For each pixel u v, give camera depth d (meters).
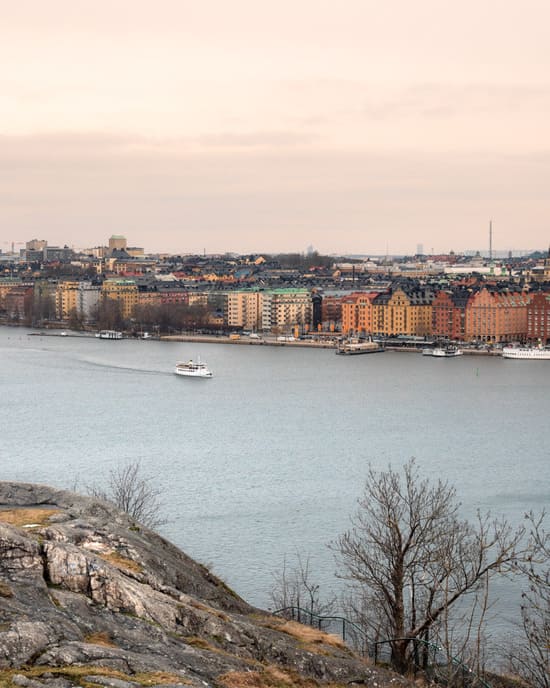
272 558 145.75
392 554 89.12
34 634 60.09
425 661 83.56
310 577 136.00
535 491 191.25
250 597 129.75
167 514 170.62
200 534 158.75
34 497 88.19
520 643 107.25
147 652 63.19
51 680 55.53
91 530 79.62
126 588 69.12
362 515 166.75
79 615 65.38
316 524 163.75
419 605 100.56
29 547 69.50
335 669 71.19
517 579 129.12
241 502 179.50
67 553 69.50
